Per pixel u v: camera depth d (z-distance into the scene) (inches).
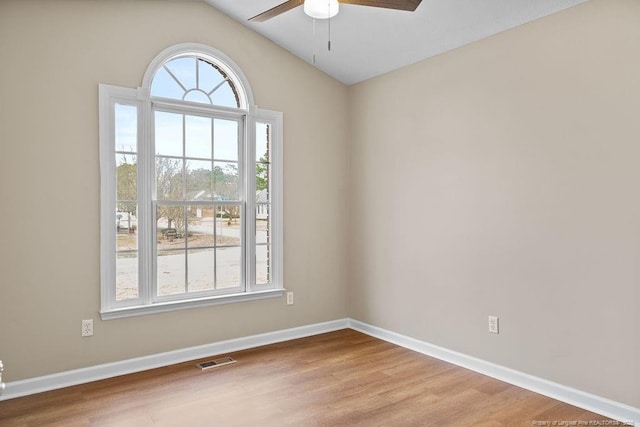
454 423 99.4
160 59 133.5
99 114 123.3
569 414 103.4
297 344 156.3
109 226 125.9
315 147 168.6
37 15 115.1
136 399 111.1
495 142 125.6
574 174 108.2
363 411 105.2
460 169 135.4
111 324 126.3
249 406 107.5
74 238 120.6
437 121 142.6
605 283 102.9
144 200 131.9
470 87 132.3
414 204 150.6
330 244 173.6
